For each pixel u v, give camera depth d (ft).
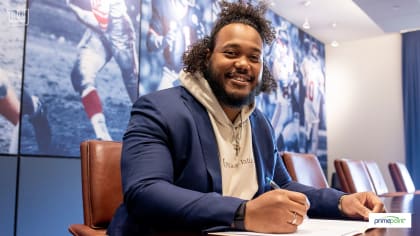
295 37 19.01
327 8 16.98
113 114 10.36
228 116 3.71
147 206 2.57
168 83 12.04
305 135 19.49
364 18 17.97
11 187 8.23
